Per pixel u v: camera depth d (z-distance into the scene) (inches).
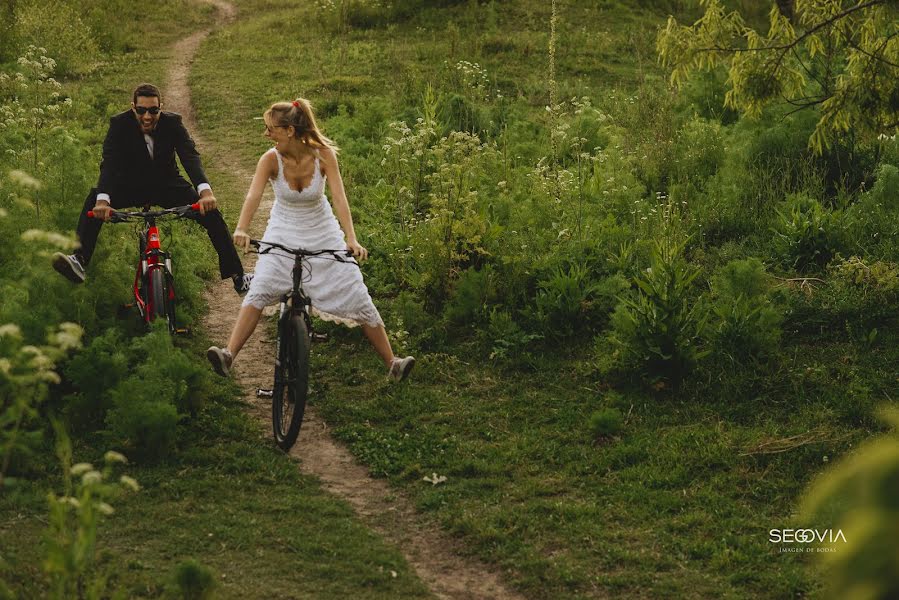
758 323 284.4
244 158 580.4
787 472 226.2
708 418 256.2
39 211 293.1
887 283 313.1
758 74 336.8
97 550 182.7
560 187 386.3
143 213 270.1
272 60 862.5
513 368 291.0
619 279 314.3
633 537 200.5
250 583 177.3
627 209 389.1
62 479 212.1
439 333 310.3
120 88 746.2
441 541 201.9
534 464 235.1
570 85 761.6
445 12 987.9
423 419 260.7
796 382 267.4
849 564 76.9
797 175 418.9
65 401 242.7
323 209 236.5
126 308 291.3
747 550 193.5
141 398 228.8
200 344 304.8
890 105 326.0
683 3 1035.3
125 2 1084.5
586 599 178.9
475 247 333.7
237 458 231.9
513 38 890.7
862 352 287.3
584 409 264.4
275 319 327.9
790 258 352.5
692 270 343.3
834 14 339.0
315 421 259.0
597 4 1013.2
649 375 274.4
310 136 229.3
